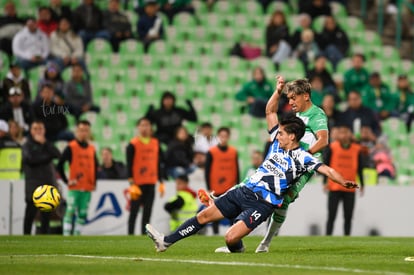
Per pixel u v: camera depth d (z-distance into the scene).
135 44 68.75
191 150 57.28
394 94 68.25
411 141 66.81
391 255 28.78
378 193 52.91
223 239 40.03
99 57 67.69
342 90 67.81
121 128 63.94
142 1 71.19
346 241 39.28
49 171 46.97
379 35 74.81
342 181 26.25
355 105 61.59
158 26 69.75
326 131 29.05
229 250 28.81
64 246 33.22
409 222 53.16
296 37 70.50
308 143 29.23
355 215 52.66
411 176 65.50
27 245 33.81
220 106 66.75
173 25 71.38
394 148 66.38
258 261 25.12
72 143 47.66
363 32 74.62
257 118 65.44
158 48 69.25
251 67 69.75
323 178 52.25
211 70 69.25
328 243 37.00
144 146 48.56
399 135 66.75
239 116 65.88
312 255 28.09
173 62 69.12
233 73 69.25
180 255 27.81
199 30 71.56
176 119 60.16
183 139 57.12
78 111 61.81
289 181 27.39
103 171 53.84
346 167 50.03
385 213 52.97
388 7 78.56
